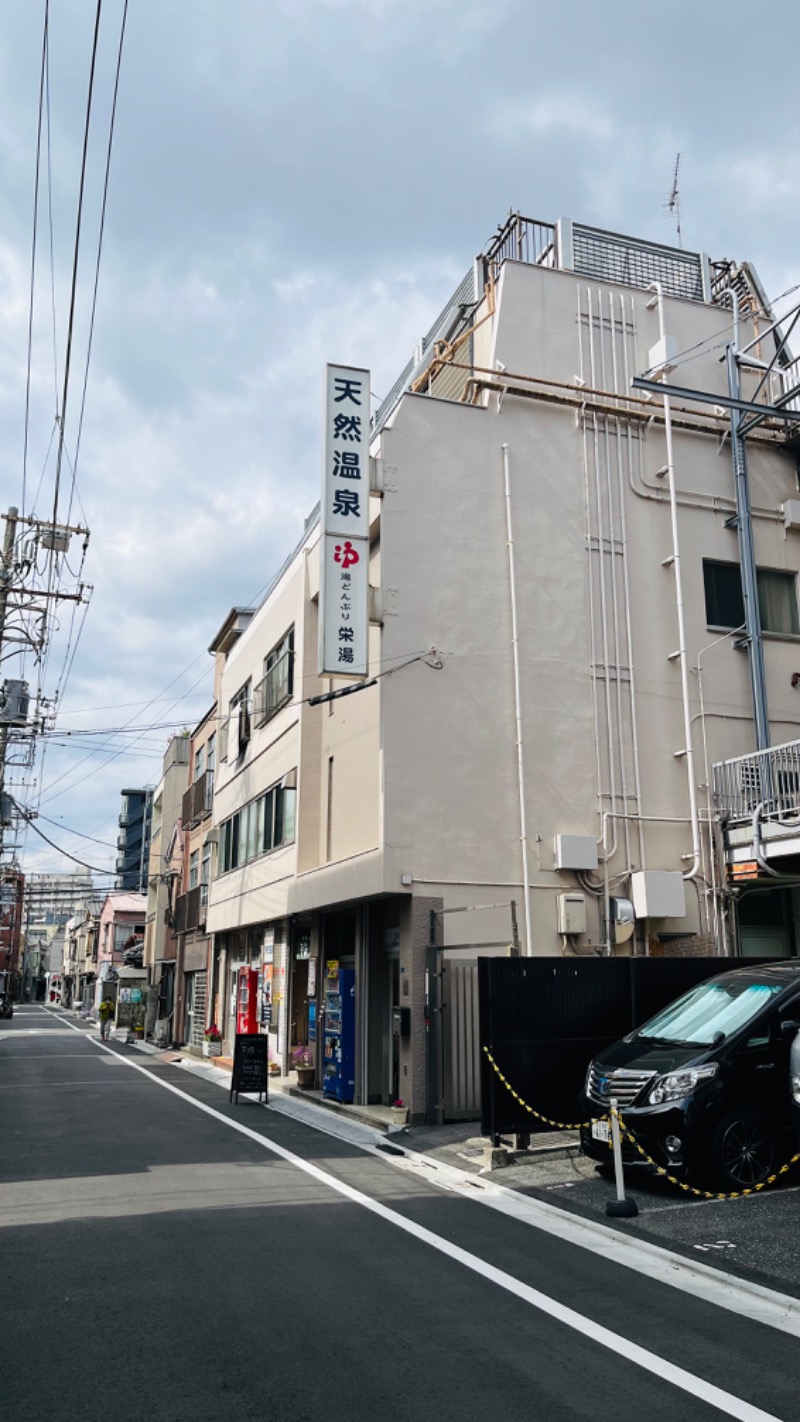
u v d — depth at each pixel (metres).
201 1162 10.81
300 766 18.81
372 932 15.94
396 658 14.55
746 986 10.25
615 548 16.25
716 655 16.47
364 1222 8.16
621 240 19.22
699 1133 8.77
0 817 30.34
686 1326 5.75
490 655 15.13
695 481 17.02
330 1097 16.19
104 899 74.38
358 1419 4.45
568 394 16.52
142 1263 6.86
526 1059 11.02
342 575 14.33
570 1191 9.18
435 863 14.10
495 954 14.05
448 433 15.62
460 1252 7.27
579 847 14.60
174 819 40.97
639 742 15.69
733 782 15.60
